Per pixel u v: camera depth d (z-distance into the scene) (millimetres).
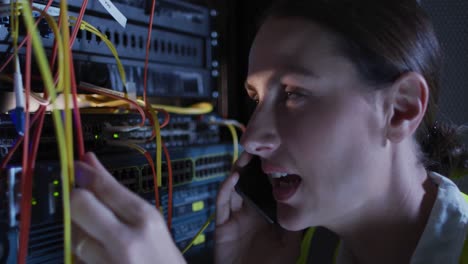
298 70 560
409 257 679
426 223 665
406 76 573
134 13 829
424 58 620
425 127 688
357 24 554
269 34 601
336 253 823
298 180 633
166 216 822
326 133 561
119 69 741
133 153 768
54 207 595
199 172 897
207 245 939
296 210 624
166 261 445
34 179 576
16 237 569
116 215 449
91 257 446
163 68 908
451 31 1005
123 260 422
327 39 558
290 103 583
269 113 608
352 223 663
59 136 390
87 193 434
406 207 653
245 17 1080
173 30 920
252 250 867
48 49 693
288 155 596
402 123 582
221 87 1058
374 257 697
